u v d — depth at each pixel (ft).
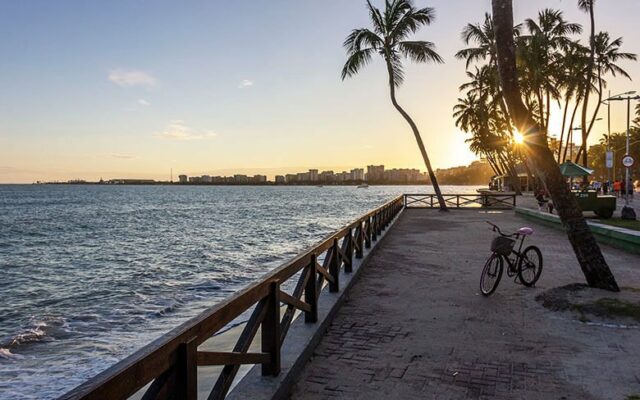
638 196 151.43
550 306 22.49
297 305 16.98
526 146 25.21
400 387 14.30
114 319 32.50
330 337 18.98
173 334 8.67
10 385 20.38
